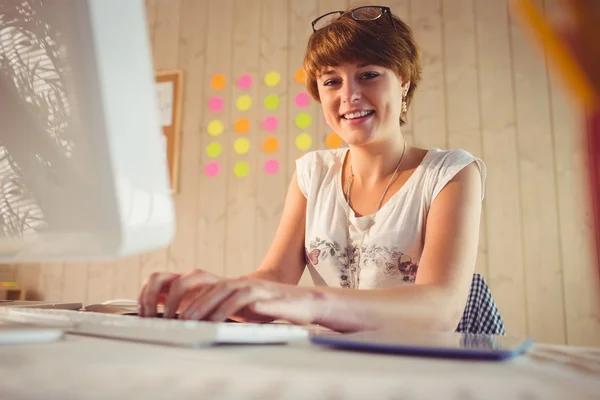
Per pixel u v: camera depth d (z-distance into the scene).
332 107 1.12
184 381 0.26
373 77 1.07
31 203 0.42
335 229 1.12
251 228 2.54
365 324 0.57
